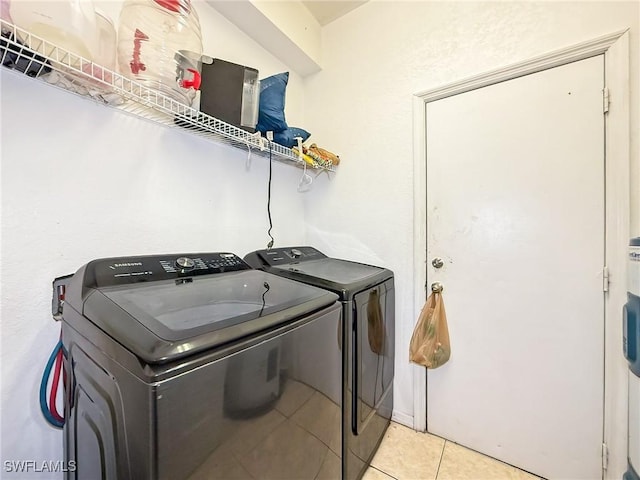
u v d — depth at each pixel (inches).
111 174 43.5
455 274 63.1
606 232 48.7
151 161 48.6
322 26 82.8
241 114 50.7
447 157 63.9
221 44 61.9
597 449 49.9
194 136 55.3
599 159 49.2
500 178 58.1
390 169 71.2
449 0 63.1
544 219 54.1
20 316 35.3
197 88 42.5
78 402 31.6
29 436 35.9
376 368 58.6
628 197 46.4
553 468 53.6
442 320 63.7
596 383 50.0
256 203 69.1
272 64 75.4
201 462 23.6
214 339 24.6
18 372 35.1
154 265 40.6
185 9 41.6
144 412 20.8
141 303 29.9
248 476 27.7
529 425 55.9
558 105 52.4
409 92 68.3
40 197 36.7
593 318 50.0
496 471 56.2
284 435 32.2
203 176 57.1
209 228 58.3
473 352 61.4
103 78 34.3
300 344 34.2
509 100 57.0
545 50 52.9
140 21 37.9
